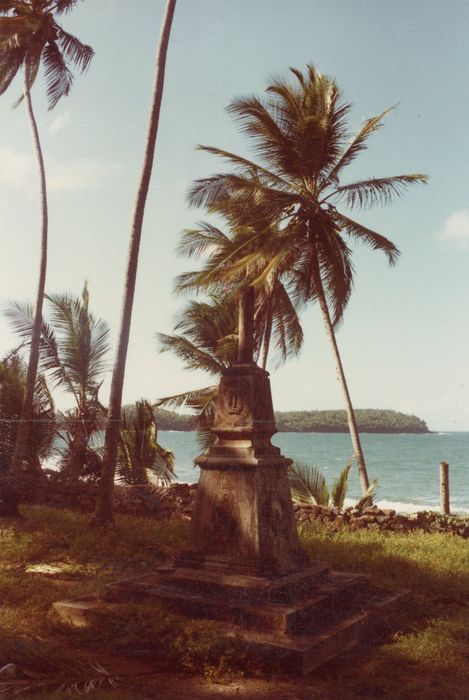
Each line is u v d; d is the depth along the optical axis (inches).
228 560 267.6
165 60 503.2
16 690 186.5
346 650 243.4
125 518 504.1
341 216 706.2
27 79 703.1
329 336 698.8
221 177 661.9
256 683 207.8
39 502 590.2
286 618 234.5
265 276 641.0
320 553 381.1
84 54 719.1
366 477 657.0
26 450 628.1
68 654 213.8
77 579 324.8
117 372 481.4
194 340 785.6
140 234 494.3
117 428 478.0
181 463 2842.0
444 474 568.1
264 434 288.0
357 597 289.0
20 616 257.6
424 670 222.4
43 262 666.2
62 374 666.8
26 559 358.9
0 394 668.1
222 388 294.0
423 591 319.0
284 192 668.1
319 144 660.7
